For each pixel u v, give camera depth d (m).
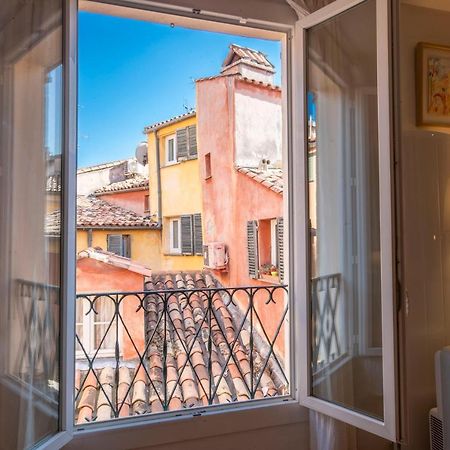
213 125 5.73
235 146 5.45
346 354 2.15
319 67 2.23
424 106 2.47
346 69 2.14
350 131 2.15
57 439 1.74
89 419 2.55
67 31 1.87
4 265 1.61
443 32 2.57
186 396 2.89
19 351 1.66
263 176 5.05
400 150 1.84
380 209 1.86
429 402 2.43
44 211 1.79
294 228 2.35
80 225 6.00
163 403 2.71
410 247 2.42
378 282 2.02
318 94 2.23
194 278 5.53
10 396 1.62
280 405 2.23
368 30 2.00
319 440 2.15
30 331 1.71
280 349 2.91
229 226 5.46
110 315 4.02
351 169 2.17
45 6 1.79
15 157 1.66
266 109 5.70
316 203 2.22
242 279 5.19
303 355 2.21
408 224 2.42
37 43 1.75
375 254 2.04
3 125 1.61
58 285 1.84
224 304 4.25
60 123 1.86
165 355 2.70
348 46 2.12
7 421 1.60
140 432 1.99
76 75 1.96
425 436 2.41
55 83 1.84
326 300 2.21
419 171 2.46
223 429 2.13
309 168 2.22
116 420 2.02
